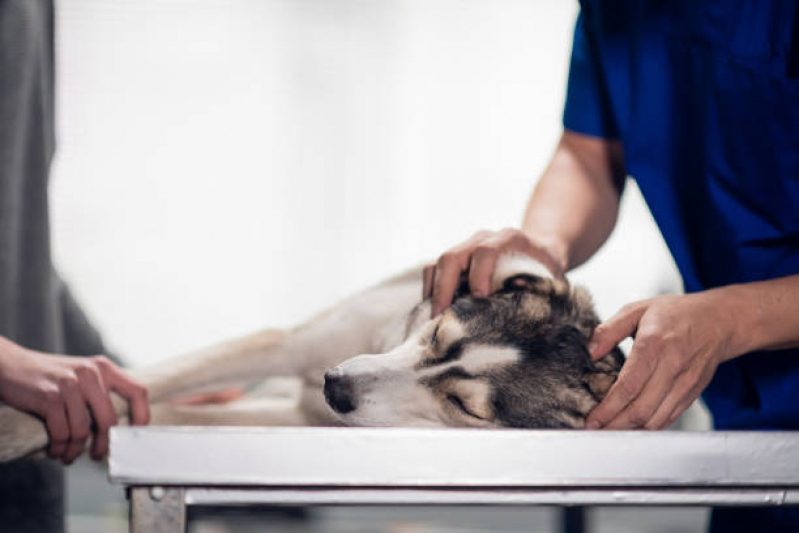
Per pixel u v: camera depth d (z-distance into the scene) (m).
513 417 1.07
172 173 4.18
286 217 4.26
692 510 3.21
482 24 4.28
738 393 1.26
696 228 1.27
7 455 1.13
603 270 3.83
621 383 0.90
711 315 0.93
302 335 1.53
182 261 4.20
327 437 0.66
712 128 1.21
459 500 0.69
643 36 1.29
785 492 0.73
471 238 1.26
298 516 2.98
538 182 1.57
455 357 1.12
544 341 1.12
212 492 0.66
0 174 1.36
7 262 1.37
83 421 1.10
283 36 4.22
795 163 1.15
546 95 4.29
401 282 1.48
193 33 4.18
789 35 1.15
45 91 1.52
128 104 4.15
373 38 4.27
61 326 1.75
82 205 4.13
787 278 0.99
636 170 1.31
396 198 4.30
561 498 0.71
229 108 4.21
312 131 4.25
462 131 4.30
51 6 1.58
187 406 1.60
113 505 3.20
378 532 3.02
